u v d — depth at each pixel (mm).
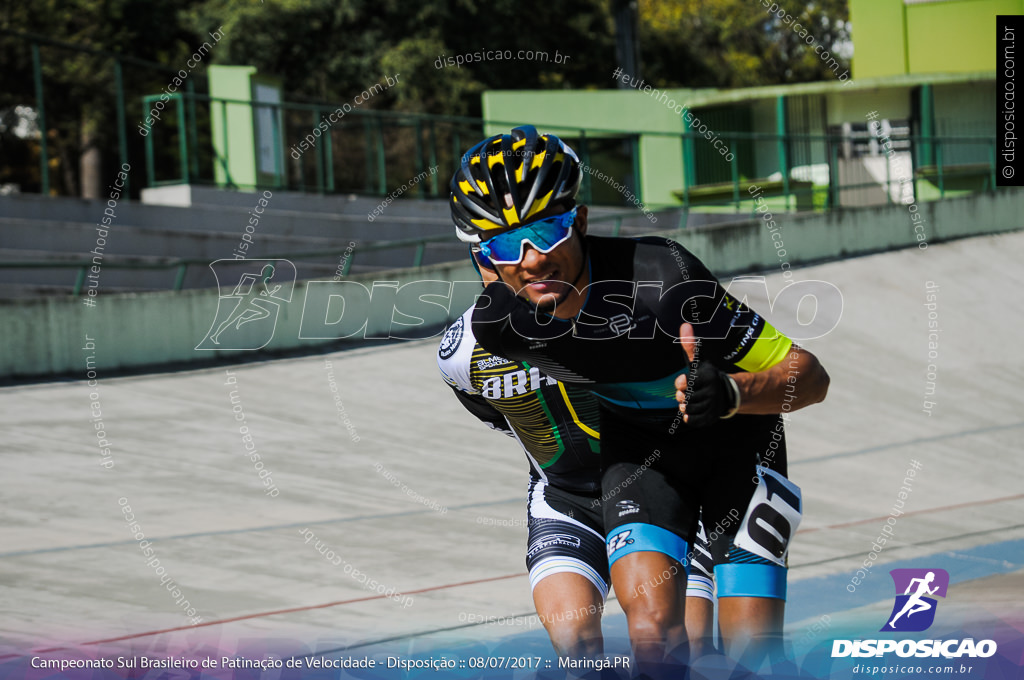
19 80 27844
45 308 14289
